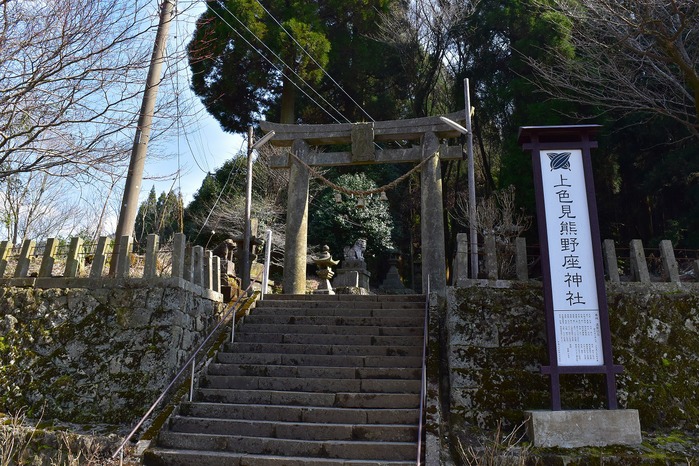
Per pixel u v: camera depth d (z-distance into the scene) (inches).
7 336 308.8
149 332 300.0
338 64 876.6
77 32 243.1
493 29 847.7
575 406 263.6
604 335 247.4
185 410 270.1
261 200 827.4
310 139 486.3
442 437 244.7
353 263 689.6
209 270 363.9
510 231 422.6
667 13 380.8
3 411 285.6
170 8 337.1
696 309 281.9
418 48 936.9
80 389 289.0
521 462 206.8
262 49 765.3
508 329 282.0
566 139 278.2
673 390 264.8
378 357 300.2
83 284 319.3
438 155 462.9
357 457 230.7
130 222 345.4
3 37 229.8
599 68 462.3
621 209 756.0
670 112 454.3
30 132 251.4
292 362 307.4
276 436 248.5
